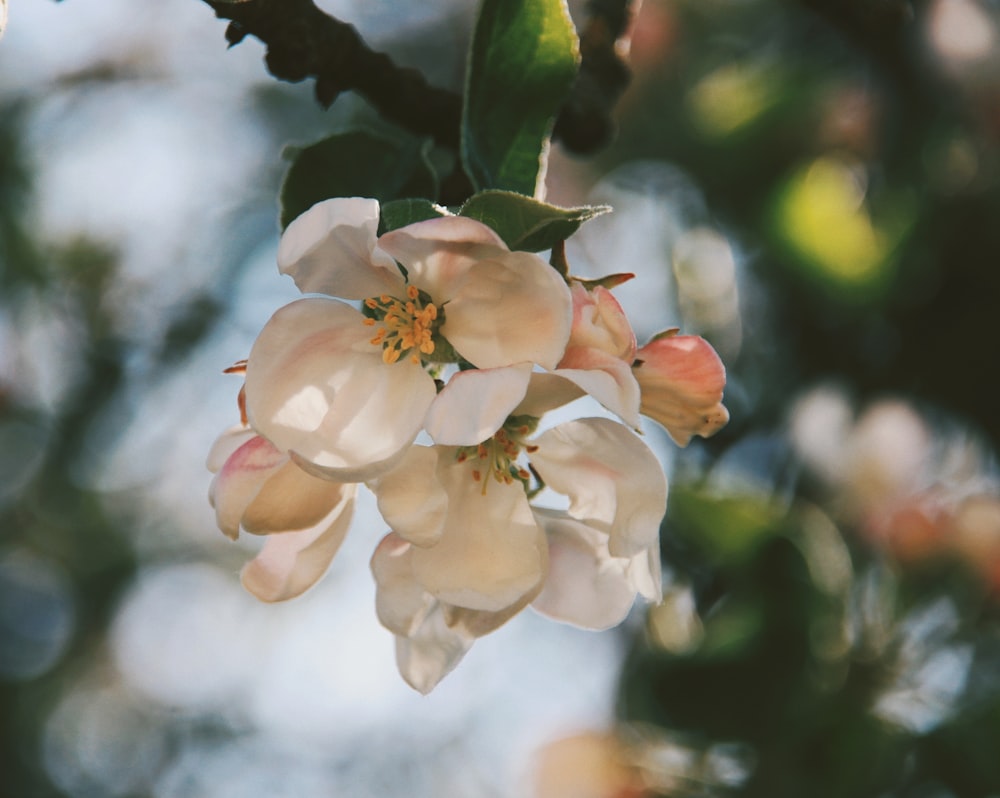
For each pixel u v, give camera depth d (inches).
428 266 13.0
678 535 18.5
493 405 12.5
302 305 13.1
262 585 13.4
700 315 21.7
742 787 18.0
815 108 22.9
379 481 12.9
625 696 18.8
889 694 18.3
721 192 23.0
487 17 13.6
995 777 18.0
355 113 35.9
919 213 21.2
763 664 18.0
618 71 15.7
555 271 12.6
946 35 21.7
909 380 20.9
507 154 13.7
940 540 18.7
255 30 14.0
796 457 20.0
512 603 13.2
